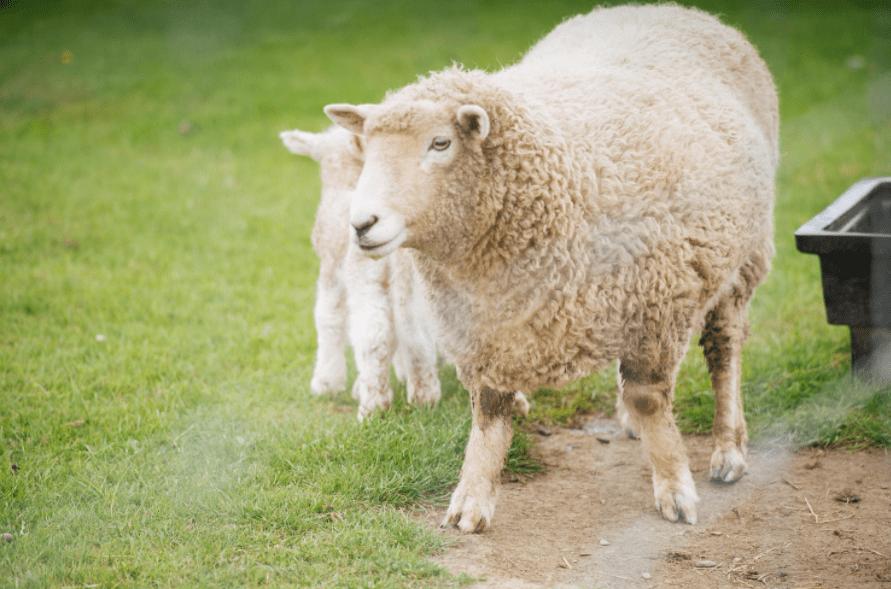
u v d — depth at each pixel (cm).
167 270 1179
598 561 532
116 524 568
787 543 548
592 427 771
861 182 856
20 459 664
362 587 494
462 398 799
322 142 797
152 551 535
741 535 564
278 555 530
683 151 556
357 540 546
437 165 484
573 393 833
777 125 733
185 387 815
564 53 640
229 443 693
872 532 557
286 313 1040
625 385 590
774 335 877
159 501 593
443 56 2414
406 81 2208
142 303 1052
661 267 539
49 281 1102
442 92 497
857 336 754
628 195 531
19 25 3083
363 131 507
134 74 2430
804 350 843
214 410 767
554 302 519
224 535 553
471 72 525
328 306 805
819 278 1040
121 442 698
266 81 2295
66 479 634
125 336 945
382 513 582
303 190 1570
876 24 2439
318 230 802
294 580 505
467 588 497
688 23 691
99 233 1316
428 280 548
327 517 583
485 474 579
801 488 627
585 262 520
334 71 2364
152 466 658
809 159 1504
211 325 988
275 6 3222
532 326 528
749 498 617
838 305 731
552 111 541
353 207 475
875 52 2144
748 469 664
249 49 2666
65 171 1661
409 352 759
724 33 697
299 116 2003
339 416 752
